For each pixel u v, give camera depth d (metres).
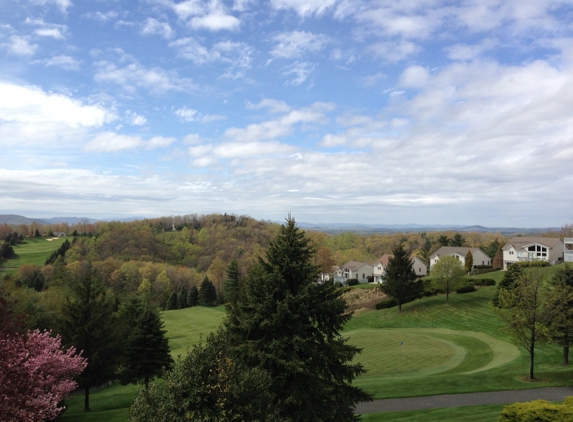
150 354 26.67
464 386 20.94
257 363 12.98
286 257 13.71
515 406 11.45
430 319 47.28
